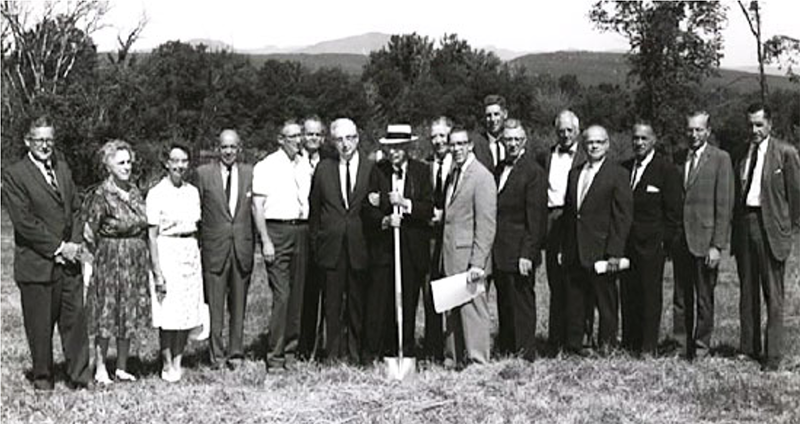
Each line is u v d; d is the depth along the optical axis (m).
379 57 47.53
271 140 33.88
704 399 8.45
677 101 28.41
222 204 9.61
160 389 8.95
